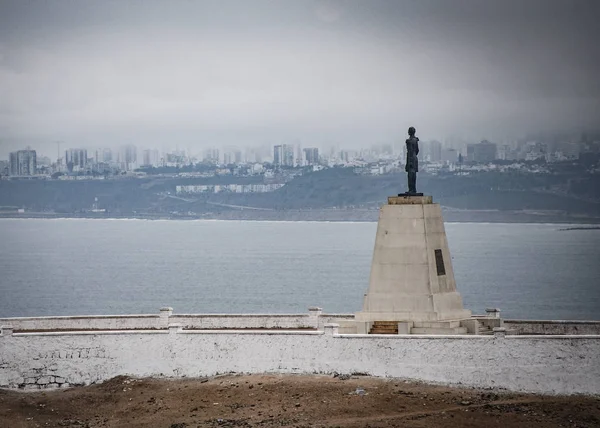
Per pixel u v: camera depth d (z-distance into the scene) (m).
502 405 118.81
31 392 128.38
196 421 117.38
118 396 125.06
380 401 119.25
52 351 129.25
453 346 124.31
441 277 134.50
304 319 140.88
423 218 133.88
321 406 118.50
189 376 128.62
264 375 127.31
